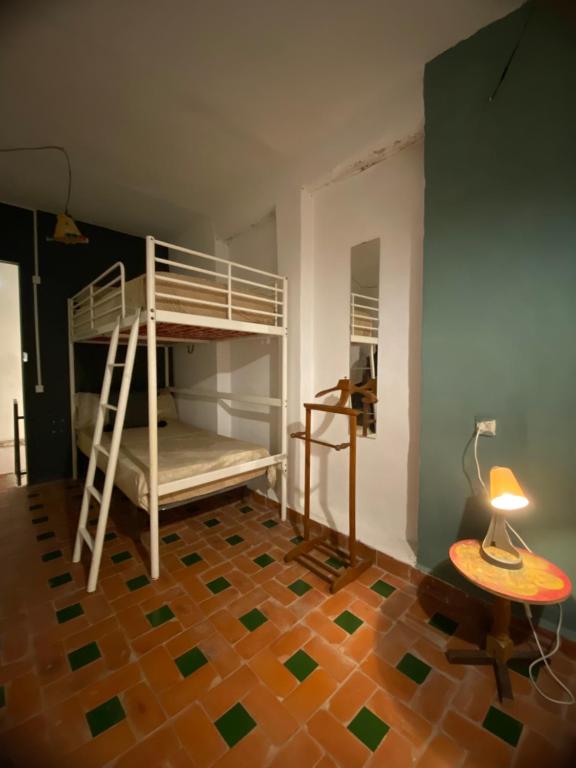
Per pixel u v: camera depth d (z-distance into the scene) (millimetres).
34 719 1125
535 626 1478
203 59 1654
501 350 1503
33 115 2029
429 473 1777
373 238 2107
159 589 1795
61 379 3453
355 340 2250
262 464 2408
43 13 1409
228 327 2125
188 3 1376
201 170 2600
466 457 1640
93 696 1205
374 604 1698
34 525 2486
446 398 1688
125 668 1319
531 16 1351
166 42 1559
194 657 1374
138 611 1629
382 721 1132
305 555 2139
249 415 3148
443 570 1757
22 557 2074
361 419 2211
